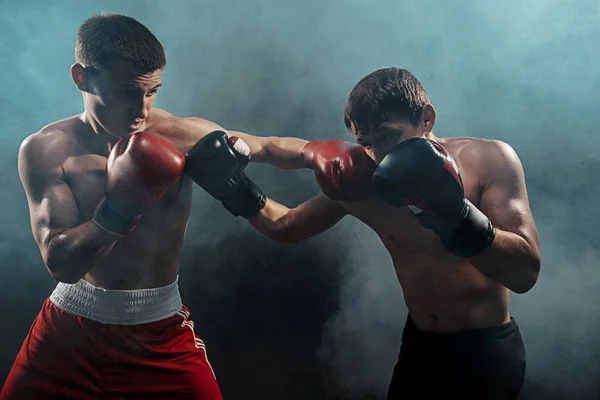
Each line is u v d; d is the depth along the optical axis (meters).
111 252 2.08
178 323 2.19
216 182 2.08
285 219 2.28
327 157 2.19
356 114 1.97
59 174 2.02
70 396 2.04
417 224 2.05
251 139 2.38
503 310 2.06
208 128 2.29
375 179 1.86
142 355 2.08
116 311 2.08
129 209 1.89
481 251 1.81
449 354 2.07
